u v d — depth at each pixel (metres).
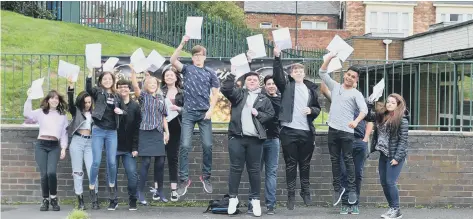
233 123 8.79
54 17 17.94
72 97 9.12
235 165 8.85
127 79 10.31
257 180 8.87
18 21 15.30
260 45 8.96
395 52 25.36
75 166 9.11
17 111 11.02
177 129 9.46
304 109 8.88
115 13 17.77
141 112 9.11
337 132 8.91
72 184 9.80
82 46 14.88
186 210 9.37
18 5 17.47
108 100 8.93
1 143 9.79
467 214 9.47
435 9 38.88
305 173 9.14
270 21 42.12
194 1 33.44
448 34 20.20
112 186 9.17
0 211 9.15
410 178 9.98
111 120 8.95
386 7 38.62
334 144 9.02
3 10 16.23
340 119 8.89
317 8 42.72
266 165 9.09
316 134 9.87
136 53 9.19
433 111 11.34
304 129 8.93
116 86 9.35
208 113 8.92
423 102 11.52
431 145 9.98
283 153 9.19
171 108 9.26
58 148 9.20
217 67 10.23
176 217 8.81
